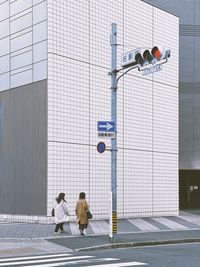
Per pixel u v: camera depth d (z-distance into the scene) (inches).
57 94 832.3
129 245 592.7
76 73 869.2
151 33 1047.6
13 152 893.2
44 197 816.3
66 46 853.8
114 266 424.2
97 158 895.7
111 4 952.9
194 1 1305.4
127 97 972.6
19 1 900.0
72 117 855.7
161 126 1053.2
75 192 848.3
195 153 1282.0
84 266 426.6
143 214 990.4
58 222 687.7
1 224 816.3
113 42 625.9
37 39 853.8
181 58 1293.1
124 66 591.5
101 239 630.5
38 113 842.2
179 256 497.7
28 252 530.9
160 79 1058.7
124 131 960.9
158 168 1037.2
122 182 948.6
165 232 738.2
